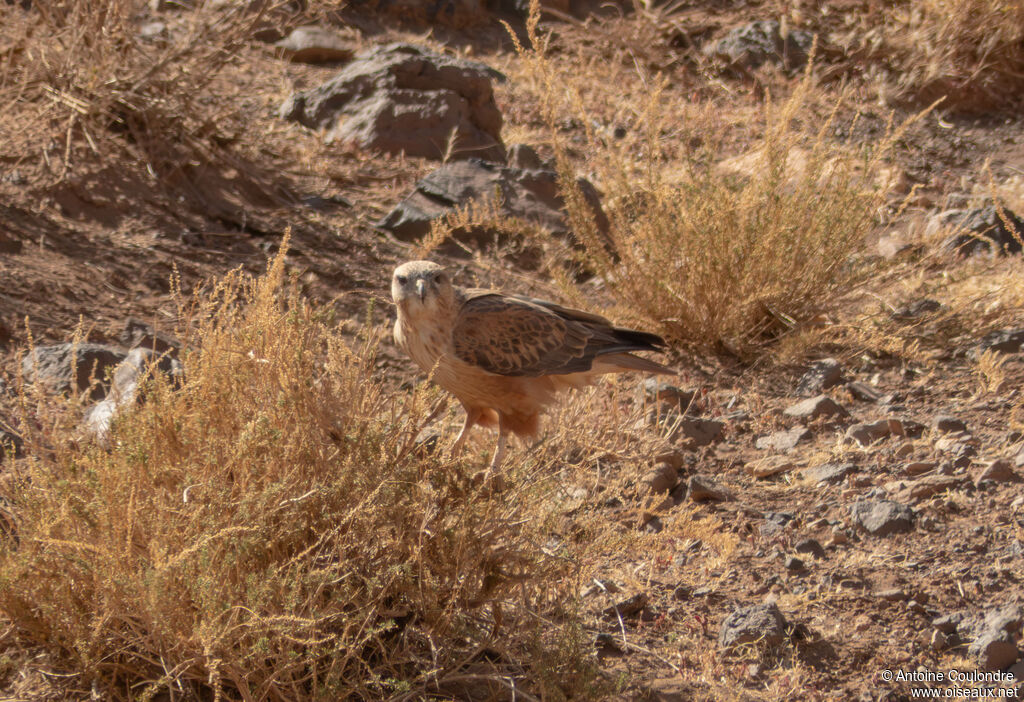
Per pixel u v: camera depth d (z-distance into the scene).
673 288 14.20
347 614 6.82
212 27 17.52
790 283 14.30
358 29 26.91
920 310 14.77
